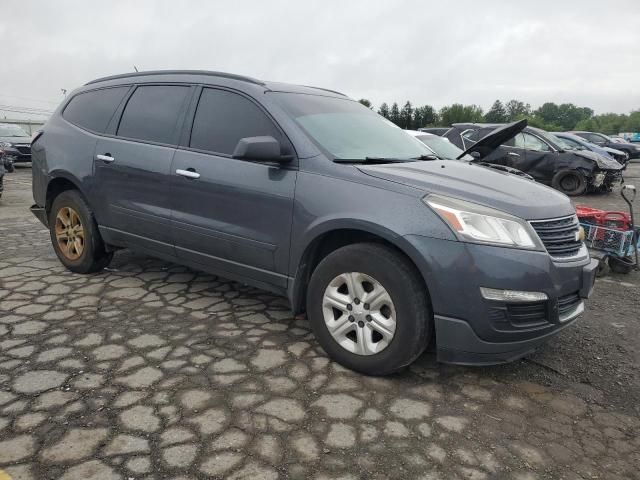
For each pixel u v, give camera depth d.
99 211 4.36
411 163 3.38
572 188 12.67
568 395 2.93
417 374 3.06
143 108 4.20
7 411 2.49
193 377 2.88
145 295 4.17
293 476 2.13
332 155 3.20
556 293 2.77
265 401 2.67
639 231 5.61
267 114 3.46
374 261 2.85
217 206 3.54
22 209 8.88
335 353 3.09
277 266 3.32
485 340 2.71
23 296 4.07
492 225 2.70
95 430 2.37
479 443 2.43
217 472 2.13
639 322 4.13
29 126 43.72
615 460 2.37
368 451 2.32
